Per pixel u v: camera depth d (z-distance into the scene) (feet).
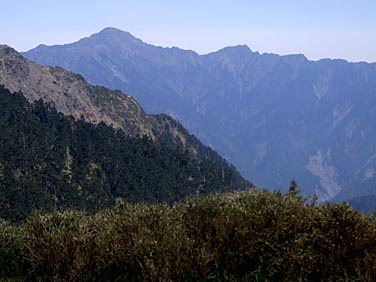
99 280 19.49
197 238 20.24
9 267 21.70
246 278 18.54
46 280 20.20
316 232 19.72
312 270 18.35
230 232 20.13
